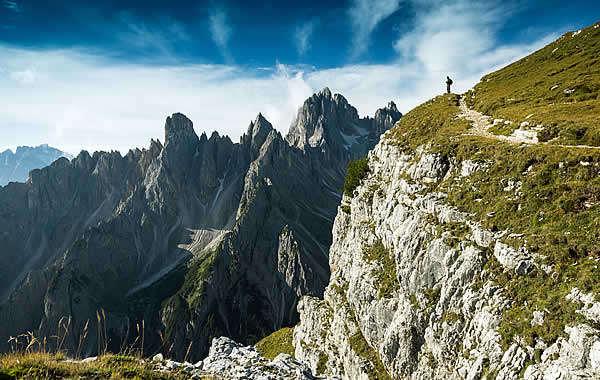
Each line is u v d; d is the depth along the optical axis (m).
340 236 88.25
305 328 84.44
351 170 86.12
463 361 30.98
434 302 38.59
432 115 74.06
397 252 47.28
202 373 16.78
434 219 42.53
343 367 58.88
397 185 56.59
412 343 40.56
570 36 98.69
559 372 21.06
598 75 59.03
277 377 19.55
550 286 25.20
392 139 71.50
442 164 48.50
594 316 20.92
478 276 32.59
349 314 62.75
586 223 26.39
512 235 30.55
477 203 38.19
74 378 12.30
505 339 26.31
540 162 34.97
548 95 60.69
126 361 15.08
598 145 34.81
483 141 46.12
